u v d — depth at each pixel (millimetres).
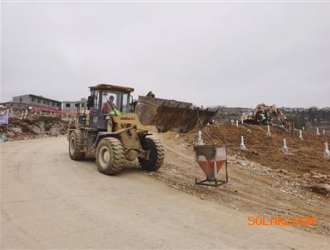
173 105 6426
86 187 6320
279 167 10461
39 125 25203
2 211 4602
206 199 6082
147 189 6539
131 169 8797
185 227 4379
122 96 9352
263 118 24531
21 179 6750
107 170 7551
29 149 12648
